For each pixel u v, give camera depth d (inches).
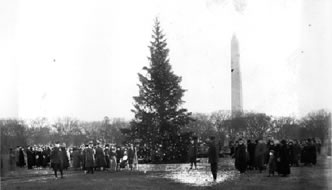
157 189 856.3
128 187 888.3
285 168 1055.6
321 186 837.8
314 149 1320.1
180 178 1067.3
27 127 3969.0
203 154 2206.0
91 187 898.7
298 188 838.5
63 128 5285.4
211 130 3727.9
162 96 1983.3
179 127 1967.3
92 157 1266.0
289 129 2881.4
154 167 1544.0
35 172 1330.0
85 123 5324.8
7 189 892.0
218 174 1171.9
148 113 1968.5
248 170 1274.6
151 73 2017.7
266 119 3363.7
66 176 1176.2
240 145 1192.8
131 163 1471.5
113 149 1395.2
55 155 1136.2
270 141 1302.9
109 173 1261.1
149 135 1916.8
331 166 970.7
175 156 1894.7
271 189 826.2
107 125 4955.7
